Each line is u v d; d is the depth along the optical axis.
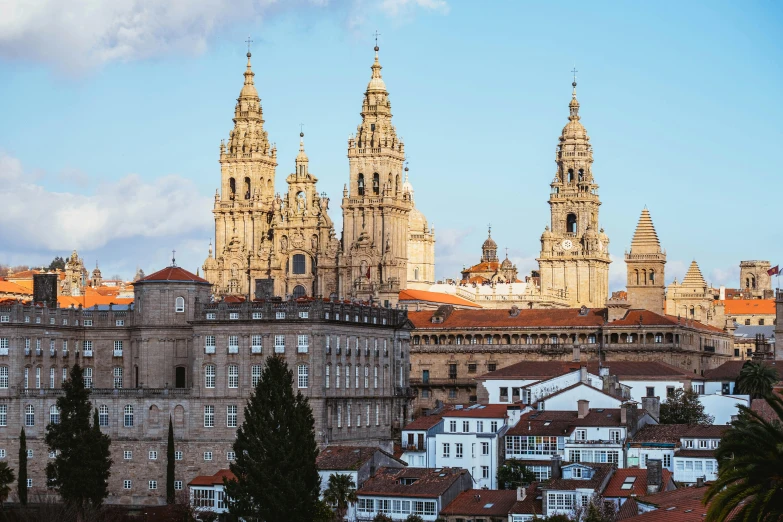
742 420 137.50
